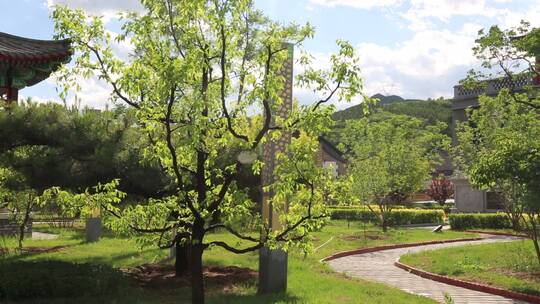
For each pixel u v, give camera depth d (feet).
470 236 94.02
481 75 62.59
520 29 57.06
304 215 22.85
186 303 32.86
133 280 39.55
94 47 22.04
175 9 22.50
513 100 60.85
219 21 21.26
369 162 98.68
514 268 50.14
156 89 20.75
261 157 35.58
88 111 38.96
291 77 35.29
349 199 22.82
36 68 43.11
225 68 22.67
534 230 47.57
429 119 270.26
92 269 36.06
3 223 81.25
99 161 36.11
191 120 20.93
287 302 33.30
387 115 164.25
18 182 40.32
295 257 57.47
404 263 58.70
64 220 107.55
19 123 37.47
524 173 37.70
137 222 23.17
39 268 34.99
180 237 25.03
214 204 22.97
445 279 48.62
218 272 44.88
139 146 36.86
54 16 21.77
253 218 24.77
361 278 50.26
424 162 120.26
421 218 125.90
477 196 119.14
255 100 22.58
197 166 23.41
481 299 40.55
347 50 21.79
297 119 22.27
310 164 21.58
